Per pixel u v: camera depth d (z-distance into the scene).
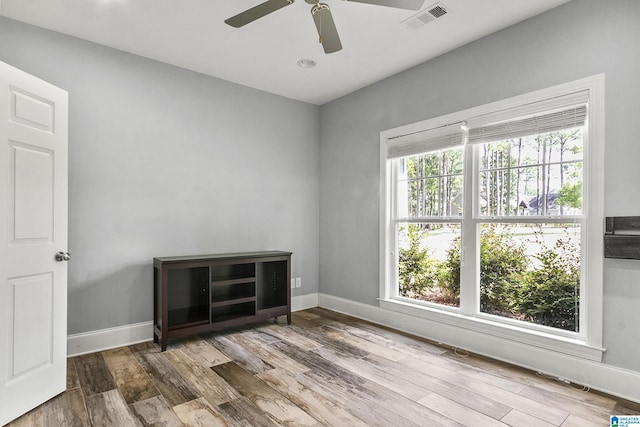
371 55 3.26
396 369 2.65
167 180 3.41
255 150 4.04
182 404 2.15
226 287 3.83
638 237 2.16
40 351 2.14
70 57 2.91
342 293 4.28
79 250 2.94
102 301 3.05
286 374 2.56
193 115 3.58
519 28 2.73
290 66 3.49
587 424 1.95
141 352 2.98
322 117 4.60
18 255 2.01
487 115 2.93
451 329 3.15
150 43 3.05
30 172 2.10
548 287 2.71
